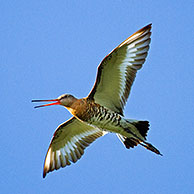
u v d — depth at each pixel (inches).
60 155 600.1
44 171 585.0
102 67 515.5
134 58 517.0
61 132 592.1
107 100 548.4
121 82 532.4
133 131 544.4
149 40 513.0
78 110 549.3
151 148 542.0
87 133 605.3
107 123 547.5
